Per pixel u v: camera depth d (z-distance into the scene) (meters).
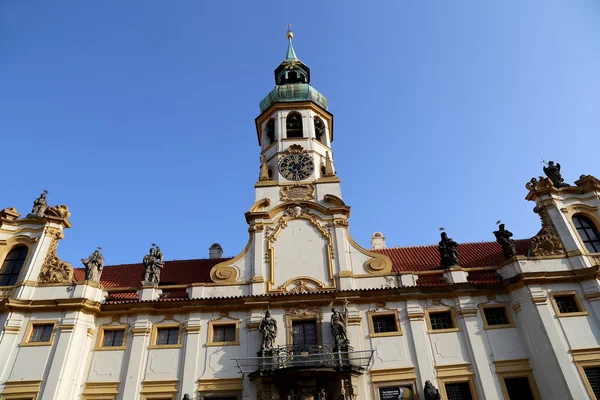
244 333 28.75
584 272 28.48
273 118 42.25
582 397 24.48
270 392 25.70
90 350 28.56
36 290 29.80
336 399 25.50
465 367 27.11
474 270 30.64
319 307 29.44
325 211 33.72
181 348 28.50
